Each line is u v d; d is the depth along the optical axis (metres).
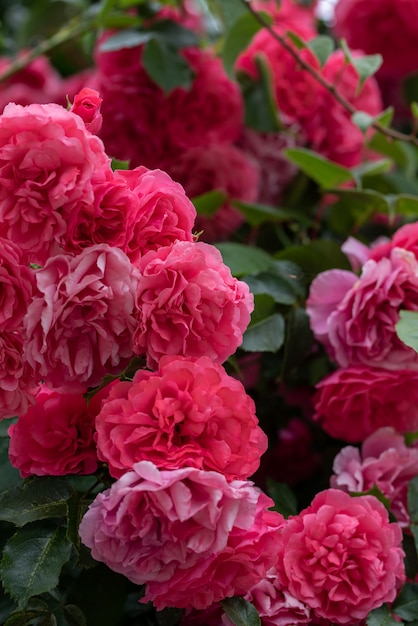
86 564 0.69
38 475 0.71
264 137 1.03
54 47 1.09
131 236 0.67
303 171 1.03
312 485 0.91
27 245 0.66
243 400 0.67
